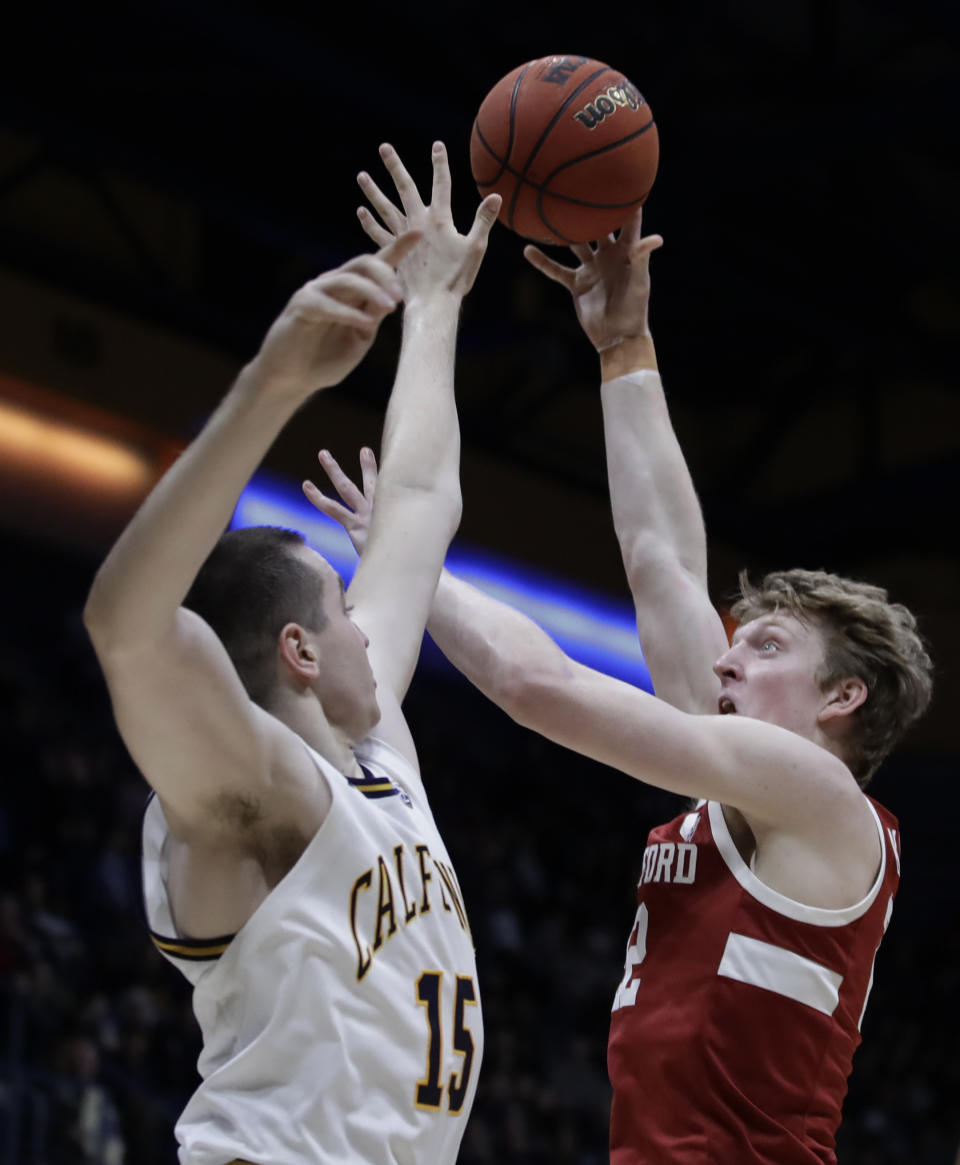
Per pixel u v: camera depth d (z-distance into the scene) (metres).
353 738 2.80
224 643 2.70
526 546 23.09
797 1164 3.00
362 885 2.54
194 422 20.00
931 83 15.59
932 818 23.81
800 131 16.52
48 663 18.70
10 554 18.88
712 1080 3.04
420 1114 2.51
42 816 15.20
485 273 19.58
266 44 15.45
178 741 2.32
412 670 3.09
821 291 20.73
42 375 18.84
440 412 3.31
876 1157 16.91
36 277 19.02
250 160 17.98
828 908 3.08
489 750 22.55
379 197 3.46
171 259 20.50
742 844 3.23
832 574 3.49
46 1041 11.63
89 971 13.45
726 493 24.98
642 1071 3.13
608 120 3.79
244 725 2.37
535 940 18.20
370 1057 2.46
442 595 3.25
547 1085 16.09
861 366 24.39
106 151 17.14
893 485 22.56
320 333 2.12
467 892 18.08
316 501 3.68
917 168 20.34
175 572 2.14
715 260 19.62
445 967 2.64
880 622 3.35
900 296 21.42
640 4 16.66
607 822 22.30
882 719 3.34
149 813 2.68
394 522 3.20
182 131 17.50
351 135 18.06
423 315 3.38
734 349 24.08
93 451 19.33
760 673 3.36
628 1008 3.21
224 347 20.59
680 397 25.28
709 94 18.66
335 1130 2.40
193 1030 13.01
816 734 3.33
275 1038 2.43
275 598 2.71
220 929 2.52
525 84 3.85
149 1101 11.50
